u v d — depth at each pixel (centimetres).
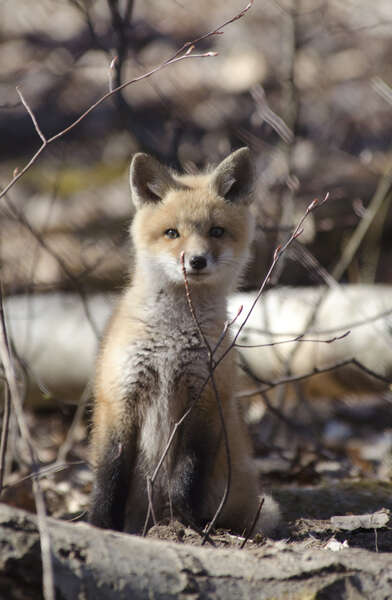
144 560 456
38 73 2183
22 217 1018
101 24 2048
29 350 1234
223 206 783
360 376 1193
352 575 466
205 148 1638
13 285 1230
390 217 1534
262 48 1973
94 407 765
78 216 1605
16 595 431
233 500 732
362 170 1583
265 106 1233
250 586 457
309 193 1515
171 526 654
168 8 2206
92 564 445
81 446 1119
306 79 1984
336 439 1132
